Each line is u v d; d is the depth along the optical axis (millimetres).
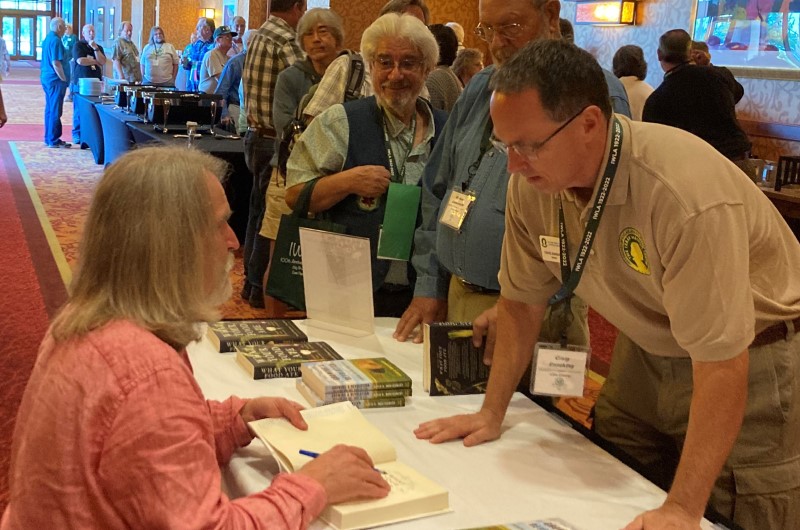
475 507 1396
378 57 2471
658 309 1549
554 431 1746
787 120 5566
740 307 1307
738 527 1364
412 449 1609
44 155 10719
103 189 1161
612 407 1973
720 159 1402
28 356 3916
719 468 1320
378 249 2510
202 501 1086
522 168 1389
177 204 1144
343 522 1269
